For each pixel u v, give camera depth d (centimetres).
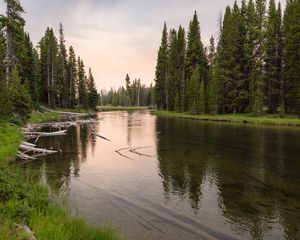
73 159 1741
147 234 789
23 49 3822
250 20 5462
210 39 6800
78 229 678
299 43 4469
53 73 6781
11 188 780
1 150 1680
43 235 570
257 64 4819
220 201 1041
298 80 4419
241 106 5409
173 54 7369
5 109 2284
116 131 3219
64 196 1070
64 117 5662
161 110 7781
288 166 1541
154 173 1415
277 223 865
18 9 3303
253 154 1870
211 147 2136
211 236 785
